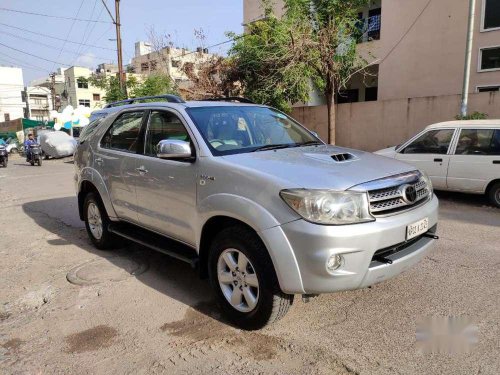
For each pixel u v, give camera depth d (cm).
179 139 400
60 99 6269
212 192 346
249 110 454
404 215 315
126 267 490
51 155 2416
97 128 552
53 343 333
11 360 312
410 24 1791
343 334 326
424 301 375
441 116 1348
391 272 307
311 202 287
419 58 1784
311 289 291
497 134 735
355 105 1534
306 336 326
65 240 619
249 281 327
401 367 283
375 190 303
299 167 323
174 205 394
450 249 512
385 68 1895
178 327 349
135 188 448
